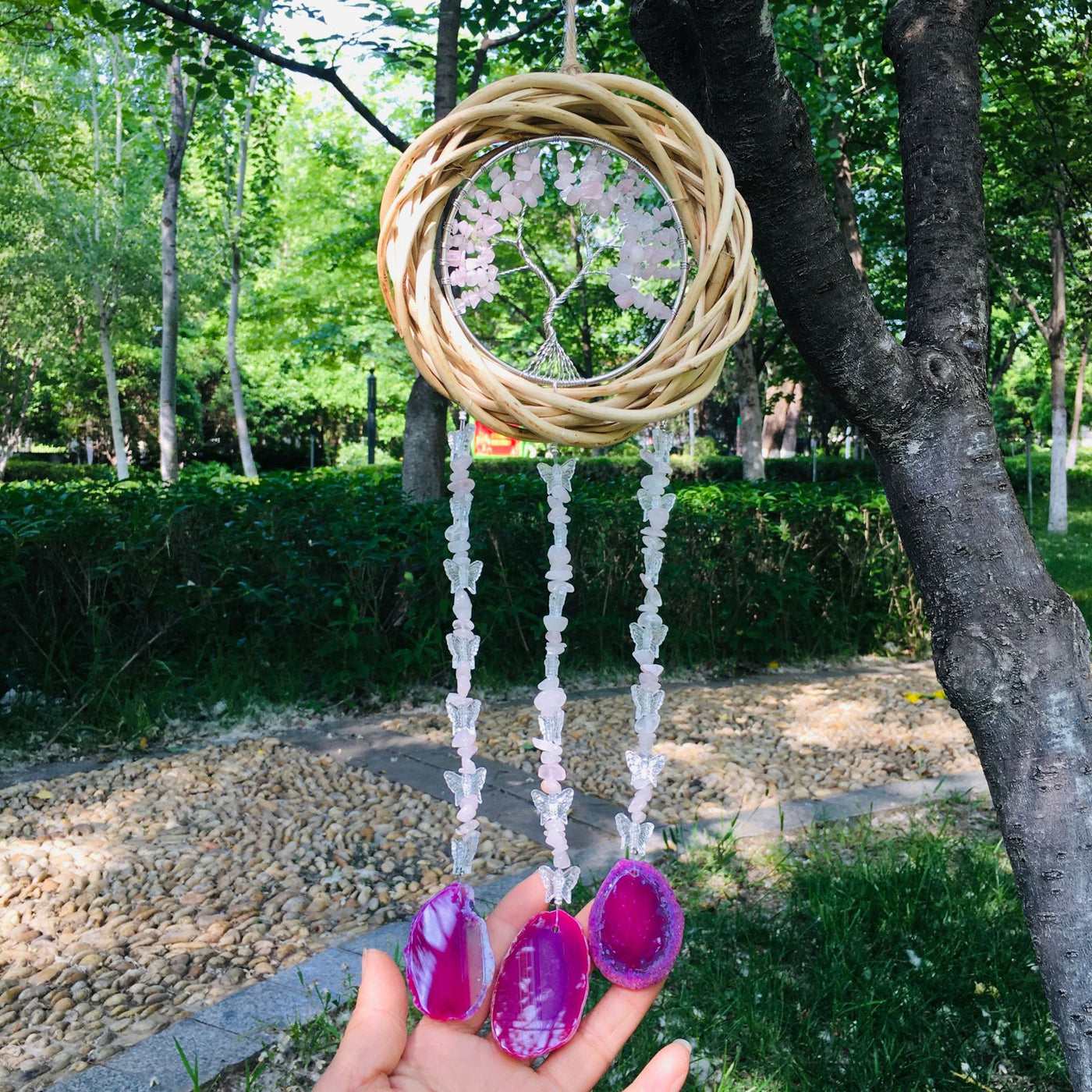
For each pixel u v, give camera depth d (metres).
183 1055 2.05
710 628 6.35
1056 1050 2.29
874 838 3.58
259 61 10.98
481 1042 0.98
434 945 0.98
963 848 3.35
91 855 3.40
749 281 0.99
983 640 1.59
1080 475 20.11
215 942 2.86
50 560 4.68
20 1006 2.51
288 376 24.64
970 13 1.75
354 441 29.02
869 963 2.60
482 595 5.55
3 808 3.78
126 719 4.62
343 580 5.32
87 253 15.56
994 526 1.60
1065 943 1.55
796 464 16.81
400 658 5.33
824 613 6.78
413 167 1.01
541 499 5.91
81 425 24.67
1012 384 33.28
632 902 1.01
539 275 1.04
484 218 1.03
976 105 1.75
